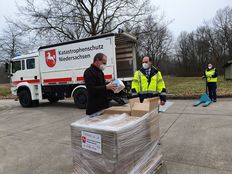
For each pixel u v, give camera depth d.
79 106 9.34
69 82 9.47
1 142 5.35
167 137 4.89
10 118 8.48
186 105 8.98
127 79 8.79
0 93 21.64
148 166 2.96
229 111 7.34
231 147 4.11
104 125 2.61
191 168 3.37
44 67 10.22
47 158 4.15
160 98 4.01
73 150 2.92
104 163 2.52
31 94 10.74
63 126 6.58
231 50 50.19
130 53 9.27
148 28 22.41
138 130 2.75
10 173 3.63
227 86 16.06
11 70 11.48
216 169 3.30
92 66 3.52
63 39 20.47
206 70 9.72
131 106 3.18
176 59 58.94
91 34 20.69
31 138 5.53
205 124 5.82
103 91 3.55
